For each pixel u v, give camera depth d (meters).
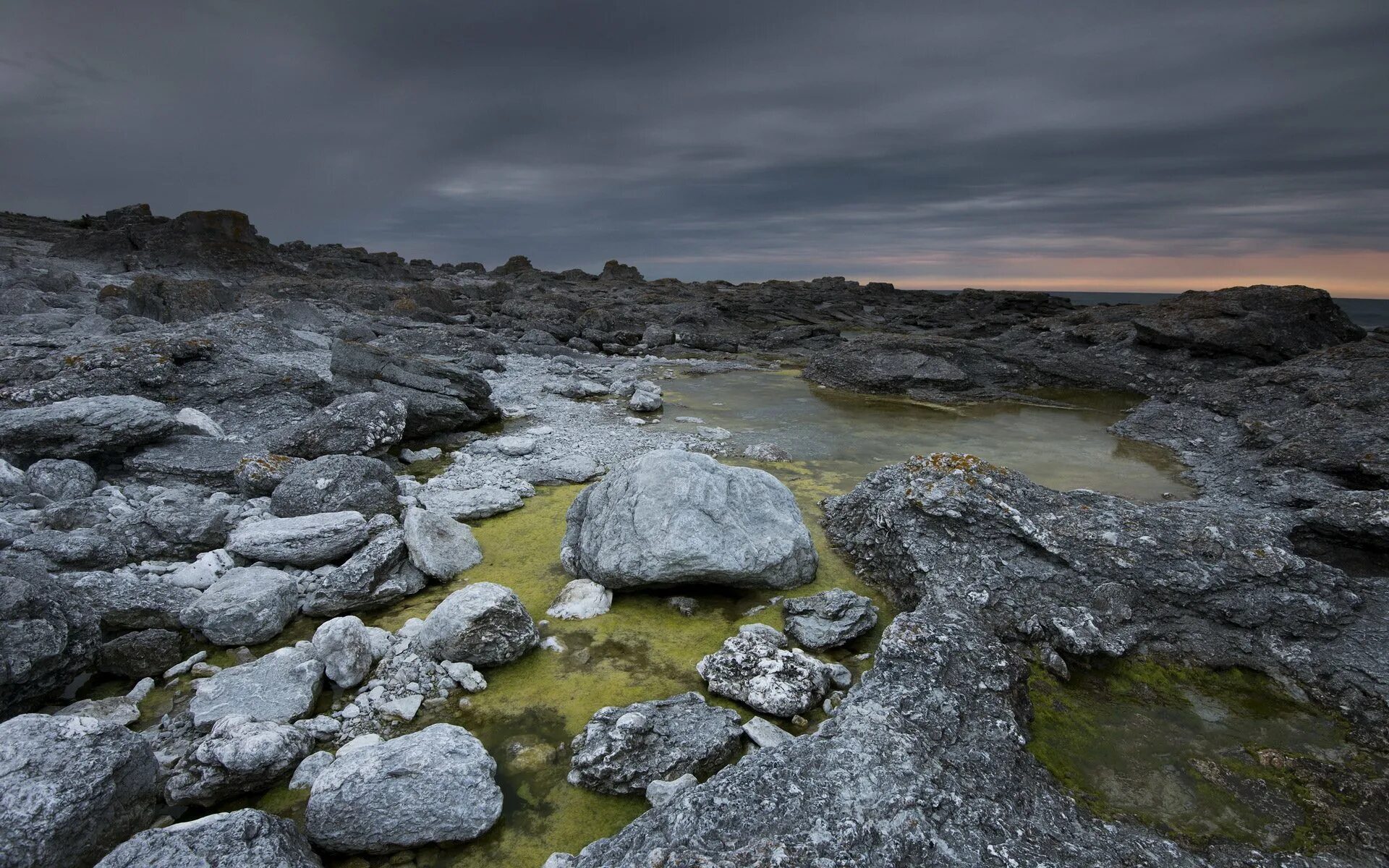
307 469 8.23
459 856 4.04
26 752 3.62
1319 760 4.90
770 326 36.44
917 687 4.89
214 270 37.03
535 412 15.16
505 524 8.74
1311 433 11.61
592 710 5.30
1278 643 5.95
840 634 6.16
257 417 11.30
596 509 7.34
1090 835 3.97
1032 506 7.31
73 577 6.25
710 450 12.40
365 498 8.10
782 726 5.18
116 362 10.68
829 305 45.03
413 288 32.19
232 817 3.62
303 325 23.42
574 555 7.43
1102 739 5.09
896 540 7.36
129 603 5.92
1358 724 5.29
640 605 6.84
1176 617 6.23
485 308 34.00
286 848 3.62
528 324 28.78
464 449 11.89
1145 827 4.20
